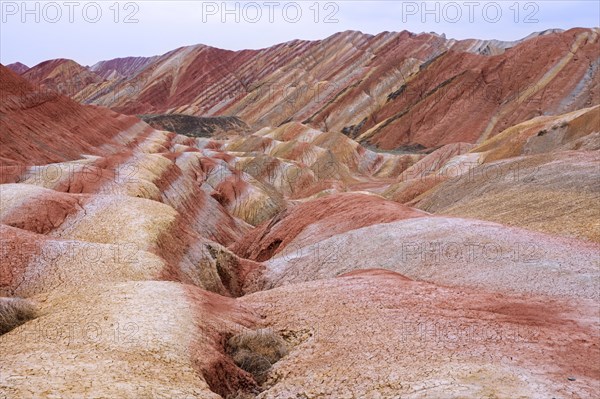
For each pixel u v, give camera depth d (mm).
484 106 191250
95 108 136875
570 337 17078
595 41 196125
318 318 21203
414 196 91375
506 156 94938
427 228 35719
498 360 15086
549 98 178750
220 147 173625
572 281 23281
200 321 19344
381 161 172125
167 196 66125
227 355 18453
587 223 31406
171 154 107125
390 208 44250
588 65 186125
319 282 27266
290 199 115000
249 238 59750
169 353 16109
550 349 16062
